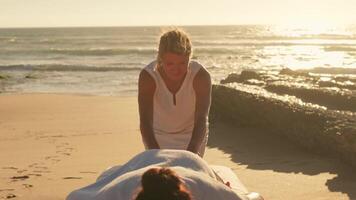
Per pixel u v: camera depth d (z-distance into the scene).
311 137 8.46
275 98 10.40
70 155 9.41
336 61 44.66
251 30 164.50
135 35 119.31
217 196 2.80
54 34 138.38
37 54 58.38
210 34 124.75
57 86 28.03
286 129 9.30
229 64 42.62
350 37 99.94
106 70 37.31
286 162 8.00
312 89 11.44
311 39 92.88
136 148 9.88
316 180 6.90
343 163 7.55
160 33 3.76
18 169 8.37
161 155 3.06
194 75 3.92
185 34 3.67
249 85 12.78
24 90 26.62
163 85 3.92
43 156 9.40
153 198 2.32
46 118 14.98
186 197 2.35
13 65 41.25
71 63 45.25
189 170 2.88
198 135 3.86
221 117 11.92
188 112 3.99
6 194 6.83
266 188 6.65
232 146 9.42
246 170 7.64
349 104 10.45
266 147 9.14
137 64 42.25
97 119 14.31
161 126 4.04
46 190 6.98
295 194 6.34
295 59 48.12
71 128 12.81
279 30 163.75
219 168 3.56
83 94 23.31
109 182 3.00
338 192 6.34
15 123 14.11
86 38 105.31
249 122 10.88
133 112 15.62
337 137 7.68
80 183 7.30
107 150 9.77
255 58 49.88
